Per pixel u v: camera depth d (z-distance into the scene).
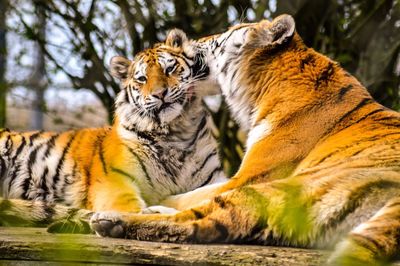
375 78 13.92
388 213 6.67
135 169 10.72
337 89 8.99
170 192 10.98
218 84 10.87
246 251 6.85
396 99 14.15
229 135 14.50
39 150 11.42
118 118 11.12
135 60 11.20
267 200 7.25
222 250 6.86
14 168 11.47
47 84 15.40
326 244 7.12
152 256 6.73
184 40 11.05
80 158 11.15
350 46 14.14
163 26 14.30
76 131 11.57
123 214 7.47
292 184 7.28
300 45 9.66
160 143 10.82
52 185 11.21
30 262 6.91
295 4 13.66
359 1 14.30
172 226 7.30
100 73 14.44
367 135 8.23
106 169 10.79
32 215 9.58
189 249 6.88
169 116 10.72
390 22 13.88
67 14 14.24
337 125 8.62
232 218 7.27
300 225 6.98
